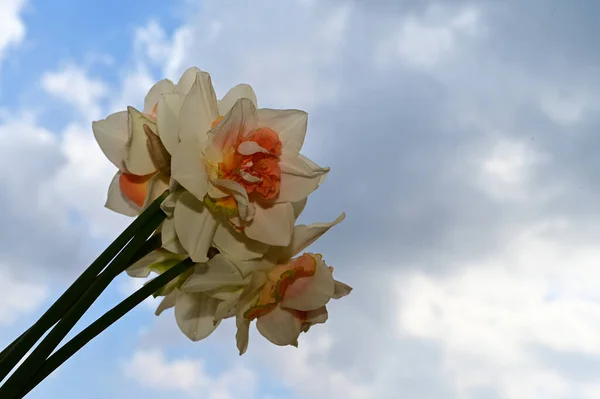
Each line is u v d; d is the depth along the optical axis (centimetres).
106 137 48
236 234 47
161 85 51
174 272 45
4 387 40
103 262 42
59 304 41
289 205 47
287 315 49
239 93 51
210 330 51
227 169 45
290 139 47
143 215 44
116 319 43
